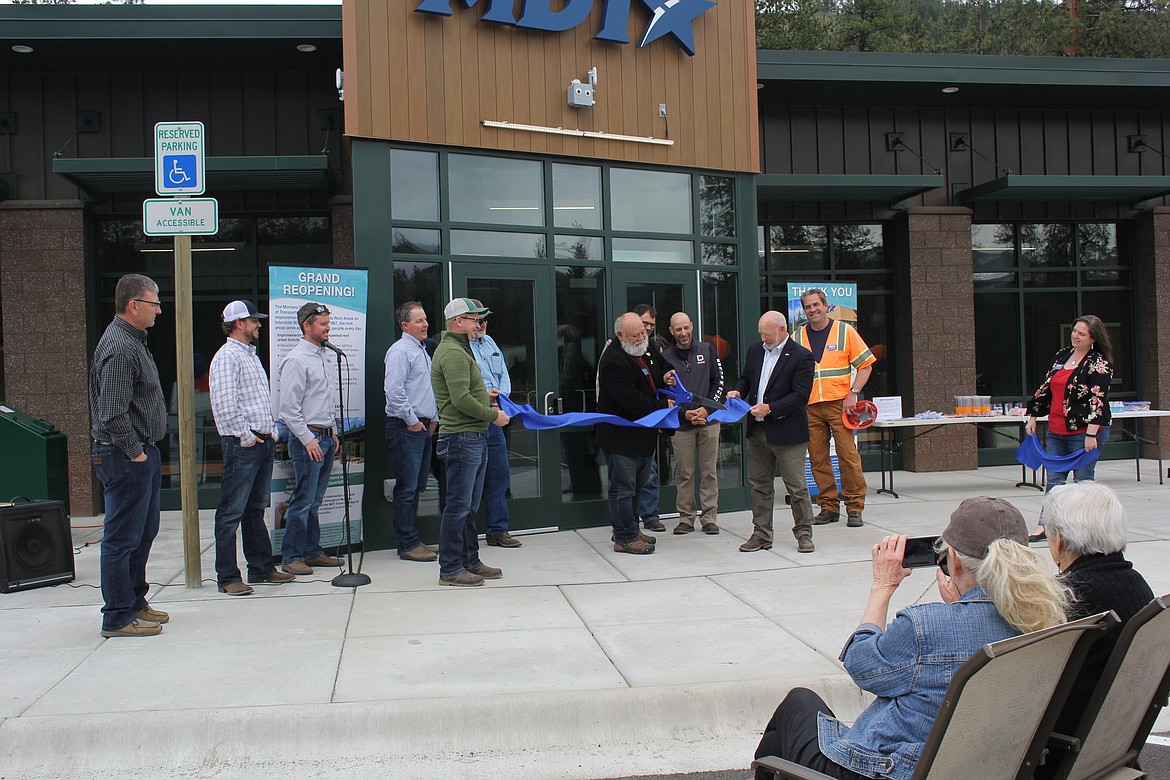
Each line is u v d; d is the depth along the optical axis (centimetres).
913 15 2688
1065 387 771
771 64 1070
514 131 820
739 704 432
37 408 966
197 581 636
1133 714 281
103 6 901
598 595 609
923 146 1223
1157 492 995
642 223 893
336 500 734
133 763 389
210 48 937
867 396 1237
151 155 999
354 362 732
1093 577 294
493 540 773
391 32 765
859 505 841
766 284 1210
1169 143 1281
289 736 399
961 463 1214
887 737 249
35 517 643
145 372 520
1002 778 248
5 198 977
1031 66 1132
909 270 1206
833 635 520
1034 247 1277
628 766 394
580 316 859
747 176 954
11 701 419
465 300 629
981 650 214
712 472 819
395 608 577
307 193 1028
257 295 1034
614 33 858
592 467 862
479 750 406
